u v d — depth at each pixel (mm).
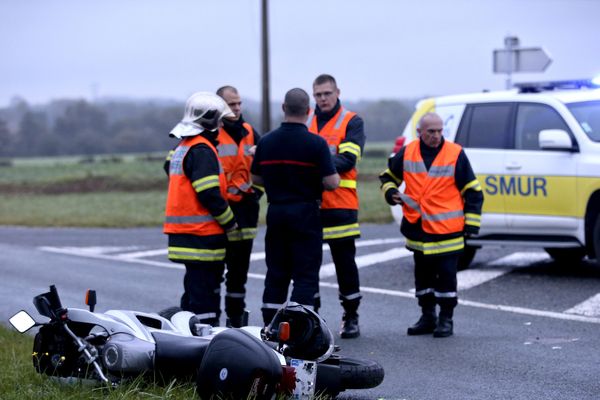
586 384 18203
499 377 18859
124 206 65312
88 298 16188
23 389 15805
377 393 17703
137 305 27703
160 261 37625
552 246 30578
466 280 30438
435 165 23156
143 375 15211
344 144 22312
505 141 31344
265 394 13812
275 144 20578
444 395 17531
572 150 30000
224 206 20062
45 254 40438
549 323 24109
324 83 22609
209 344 14297
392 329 24016
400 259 35312
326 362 16156
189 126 20266
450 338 22703
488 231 31469
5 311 27172
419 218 23109
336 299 28453
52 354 15695
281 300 20844
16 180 102688
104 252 40719
